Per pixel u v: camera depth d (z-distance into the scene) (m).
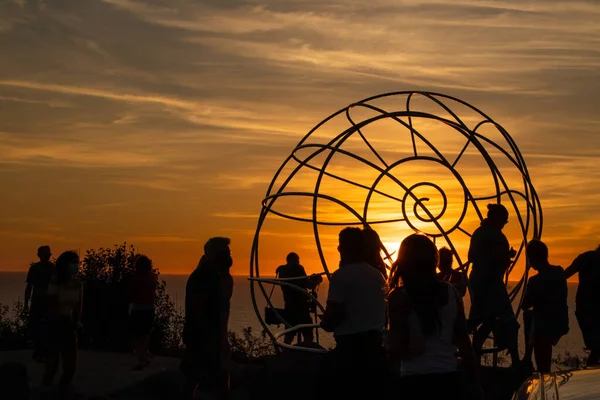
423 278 4.54
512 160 9.21
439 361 4.50
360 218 9.02
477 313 8.30
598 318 9.12
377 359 5.36
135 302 11.03
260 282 9.99
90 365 11.30
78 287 8.61
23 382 6.21
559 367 10.48
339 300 5.40
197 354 7.21
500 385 7.77
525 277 9.30
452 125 9.01
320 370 5.52
